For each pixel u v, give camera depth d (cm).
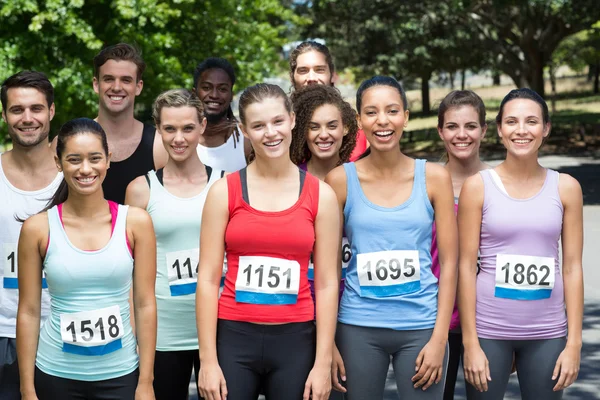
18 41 2453
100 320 515
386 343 564
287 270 522
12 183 617
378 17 4506
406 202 563
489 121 754
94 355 516
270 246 522
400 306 560
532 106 580
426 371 555
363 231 566
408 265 560
